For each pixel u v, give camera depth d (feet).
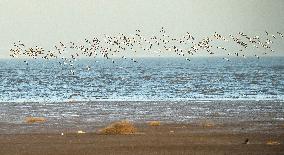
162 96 229.04
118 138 104.27
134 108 170.09
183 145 95.04
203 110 161.79
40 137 106.93
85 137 106.22
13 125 128.57
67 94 247.29
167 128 120.16
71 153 88.38
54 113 157.38
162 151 89.35
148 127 122.21
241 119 138.10
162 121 135.23
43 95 241.96
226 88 285.23
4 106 182.09
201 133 111.14
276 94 239.09
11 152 89.97
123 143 97.71
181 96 228.43
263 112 154.81
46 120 139.03
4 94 250.78
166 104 183.11
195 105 178.60
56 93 255.70
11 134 112.37
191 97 221.87
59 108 172.86
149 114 152.25
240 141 99.55
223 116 145.28
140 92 257.75
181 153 87.61
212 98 215.10
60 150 91.20
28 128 122.52
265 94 239.09
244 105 177.37
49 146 95.45
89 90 276.82
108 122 133.69
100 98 220.02
